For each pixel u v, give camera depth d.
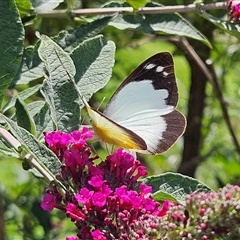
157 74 0.33
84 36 0.38
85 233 0.30
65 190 0.31
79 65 0.35
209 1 0.50
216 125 0.72
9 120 0.30
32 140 0.31
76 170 0.31
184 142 0.62
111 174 0.32
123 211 0.30
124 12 0.40
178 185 0.33
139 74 0.33
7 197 0.53
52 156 0.31
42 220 0.50
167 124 0.34
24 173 0.66
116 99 0.33
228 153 0.67
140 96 0.33
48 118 0.34
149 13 0.40
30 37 0.51
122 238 0.29
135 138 0.32
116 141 0.33
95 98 0.64
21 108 0.32
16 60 0.32
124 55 0.70
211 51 0.59
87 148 0.32
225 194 0.29
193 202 0.29
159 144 0.33
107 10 0.40
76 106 0.33
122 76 0.70
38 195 0.53
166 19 0.41
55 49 0.33
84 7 0.54
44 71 0.35
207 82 0.63
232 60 0.64
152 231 0.29
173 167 0.76
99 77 0.35
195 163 0.60
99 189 0.30
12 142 0.32
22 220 0.52
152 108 0.33
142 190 0.31
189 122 0.61
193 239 0.28
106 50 0.35
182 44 0.53
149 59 0.33
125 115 0.33
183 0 0.53
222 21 0.40
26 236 0.51
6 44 0.32
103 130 0.33
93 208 0.30
